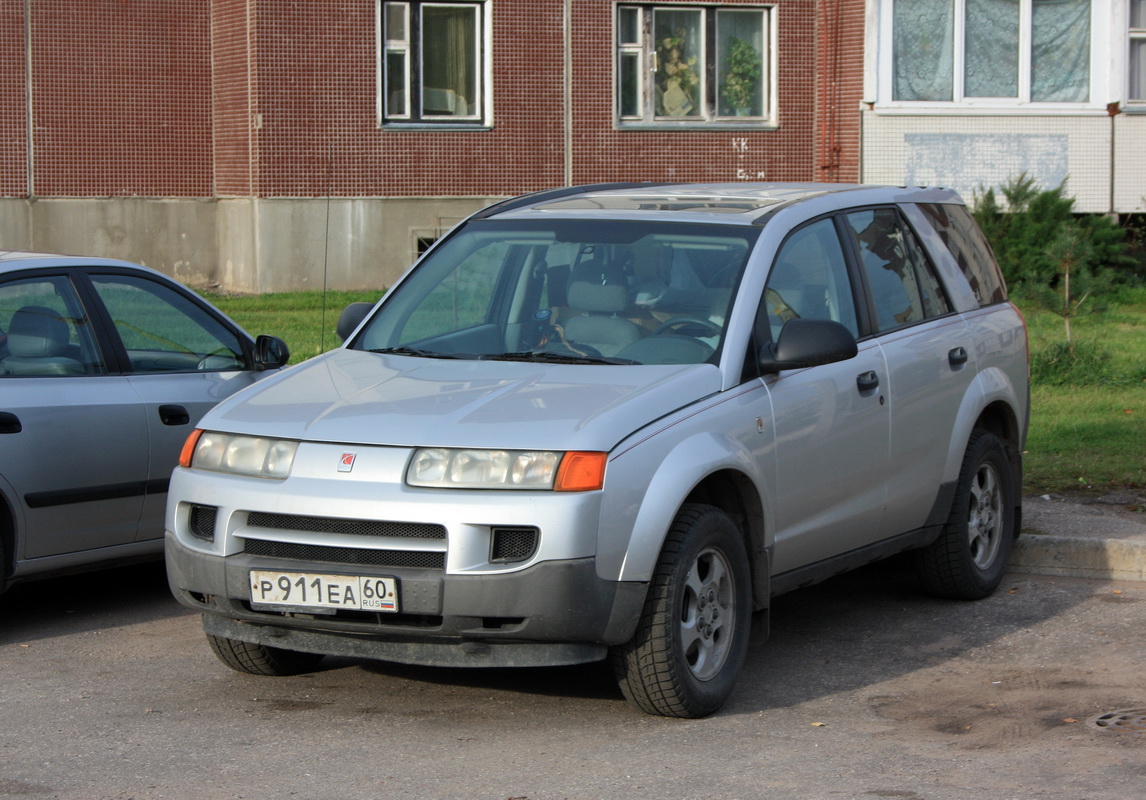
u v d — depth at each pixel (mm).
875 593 7766
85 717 5566
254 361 7875
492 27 24047
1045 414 12273
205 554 5441
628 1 24578
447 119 24156
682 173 25141
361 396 5688
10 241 24125
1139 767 4957
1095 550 8023
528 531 5094
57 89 24125
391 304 6781
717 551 5621
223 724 5477
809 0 25094
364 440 5297
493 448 5148
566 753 5137
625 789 4742
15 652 6539
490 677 6148
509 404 5441
